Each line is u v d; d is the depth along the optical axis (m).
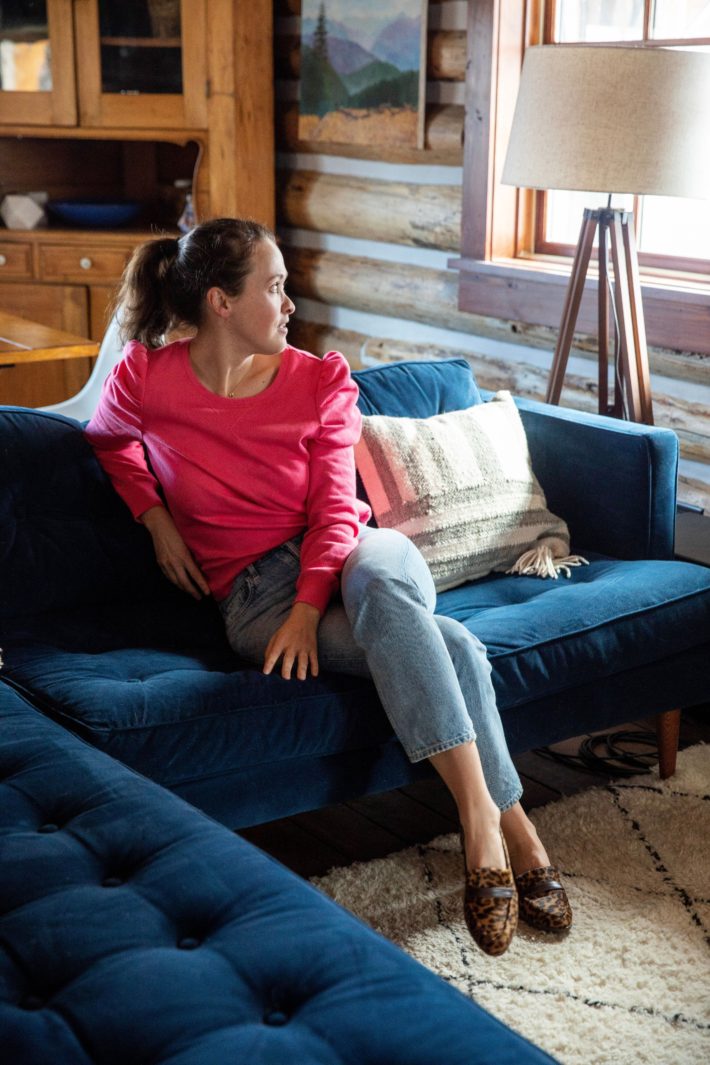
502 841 1.95
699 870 2.24
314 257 4.95
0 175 5.37
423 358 4.52
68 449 2.43
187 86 4.80
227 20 4.69
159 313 2.37
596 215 3.19
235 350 2.26
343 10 4.50
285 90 4.97
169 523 2.36
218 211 4.90
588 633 2.30
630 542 2.73
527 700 2.23
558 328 3.85
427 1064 1.14
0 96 4.90
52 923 1.35
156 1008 1.21
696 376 3.56
